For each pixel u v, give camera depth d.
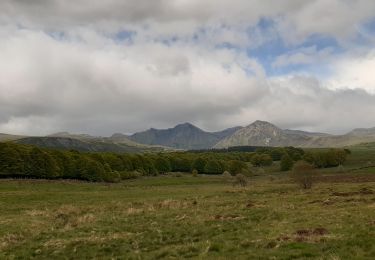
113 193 85.00
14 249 30.36
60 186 100.50
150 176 179.50
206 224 37.56
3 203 63.53
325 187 82.88
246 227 34.53
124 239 32.12
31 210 56.19
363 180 105.31
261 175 172.75
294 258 22.05
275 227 32.88
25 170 128.50
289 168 193.12
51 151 141.50
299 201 54.72
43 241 32.88
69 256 27.66
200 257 24.12
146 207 55.75
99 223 41.81
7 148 127.25
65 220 45.78
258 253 23.67
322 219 35.16
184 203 58.31
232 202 57.56
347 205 45.31
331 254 21.84
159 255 25.78
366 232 27.16
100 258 26.47
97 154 164.62
